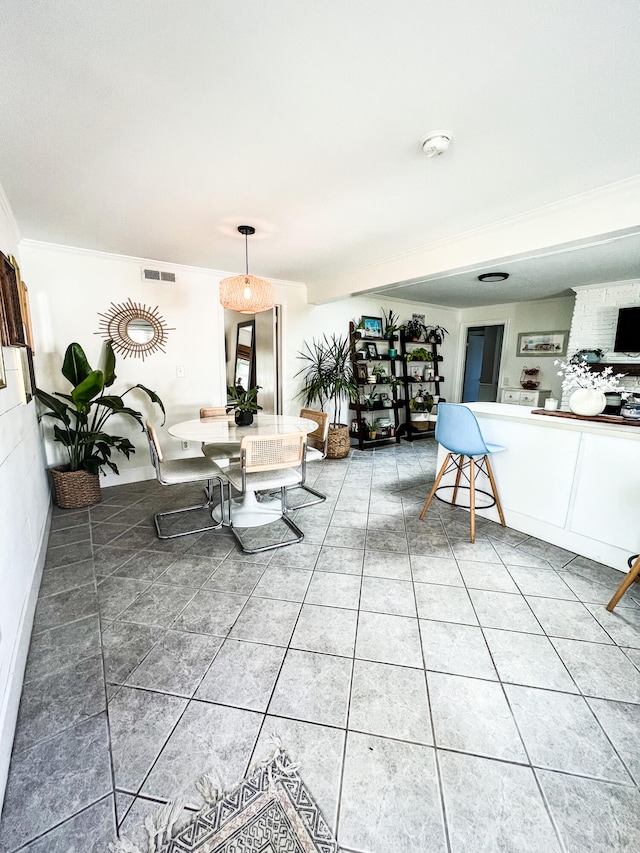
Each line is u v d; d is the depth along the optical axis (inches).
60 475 117.8
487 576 83.6
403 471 163.3
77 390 111.7
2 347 64.2
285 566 87.4
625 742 47.6
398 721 50.1
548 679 56.7
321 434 131.3
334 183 78.0
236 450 120.4
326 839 38.0
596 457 87.5
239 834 38.4
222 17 40.1
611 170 72.3
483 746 46.9
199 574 83.8
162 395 150.3
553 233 89.0
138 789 42.0
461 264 110.7
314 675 57.1
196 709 51.5
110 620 68.7
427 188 79.9
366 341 212.4
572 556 92.1
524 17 39.9
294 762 44.9
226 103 53.9
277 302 176.6
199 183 78.1
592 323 173.2
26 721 49.3
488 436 111.0
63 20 40.2
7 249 87.0
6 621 52.0
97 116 56.9
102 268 131.8
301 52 44.8
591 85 49.9
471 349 270.2
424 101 53.4
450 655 61.2
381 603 74.1
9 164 70.3
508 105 54.1
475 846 37.4
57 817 39.3
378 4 38.5
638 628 67.5
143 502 126.1
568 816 39.8
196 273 151.4
